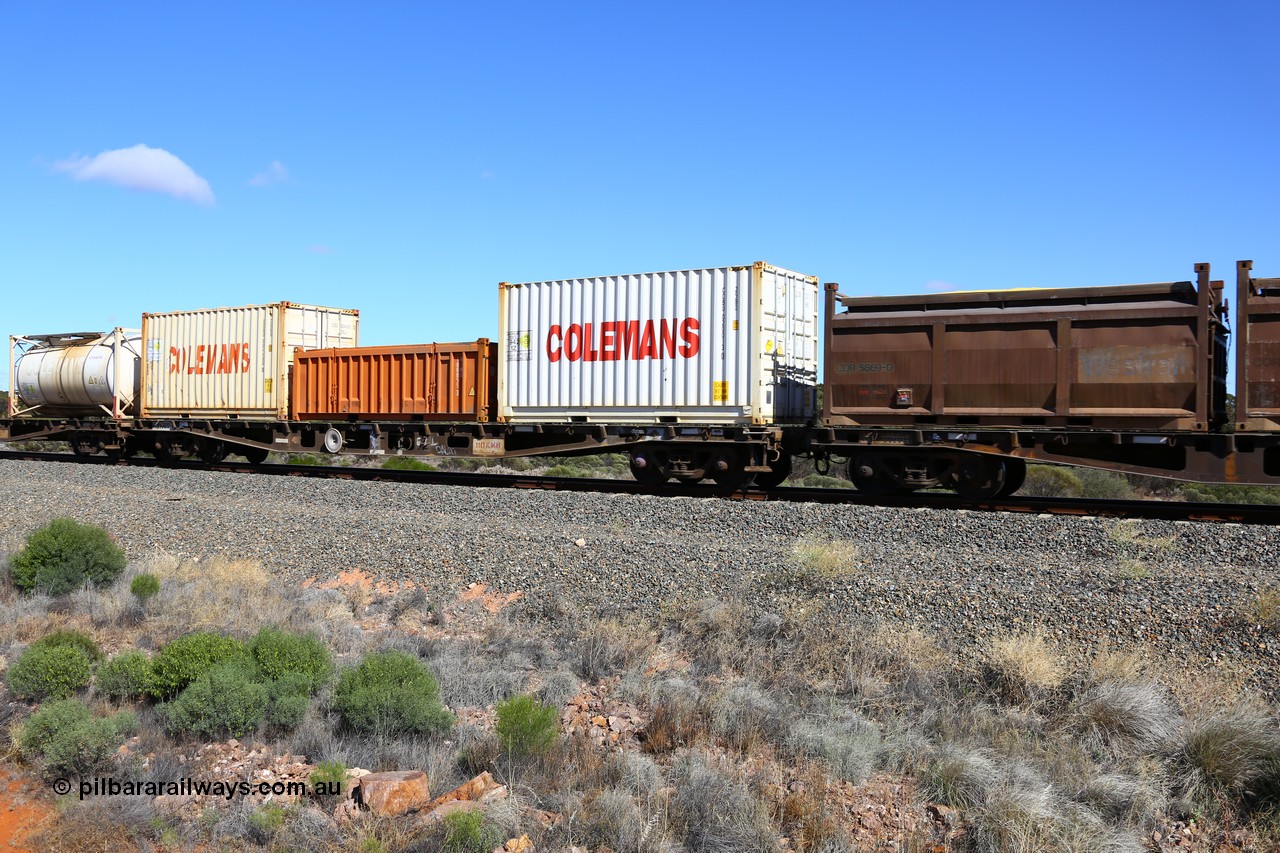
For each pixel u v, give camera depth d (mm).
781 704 7766
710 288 17938
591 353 19312
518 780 6547
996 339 14734
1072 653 8188
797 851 5738
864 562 10656
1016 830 5781
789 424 18047
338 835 5789
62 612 10758
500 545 12594
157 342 27891
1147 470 14055
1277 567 10375
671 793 6359
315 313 25750
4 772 6789
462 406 21719
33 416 32219
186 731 7270
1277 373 12961
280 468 24094
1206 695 7352
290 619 10594
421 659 9328
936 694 7863
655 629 9789
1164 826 6121
